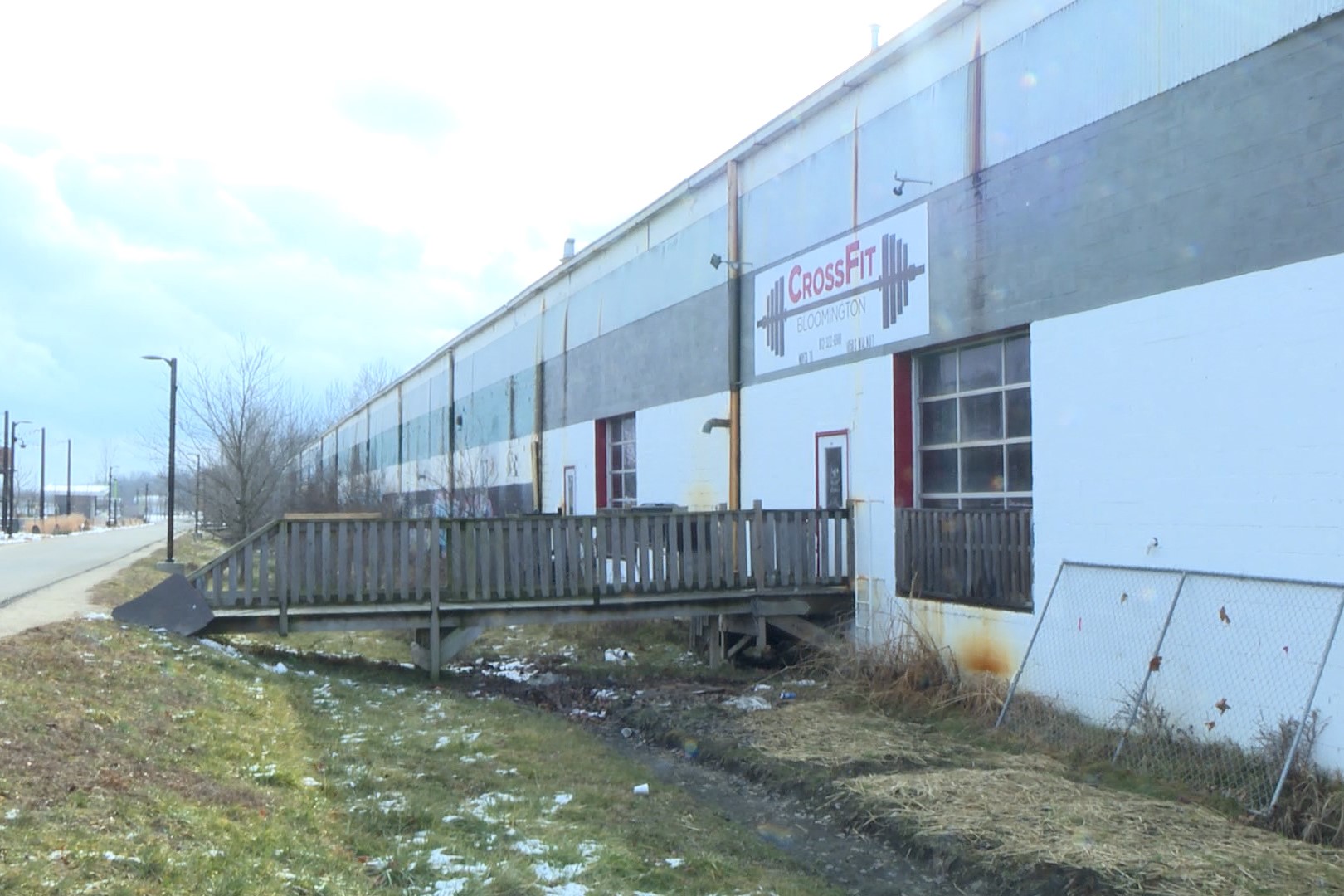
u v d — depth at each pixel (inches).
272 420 1398.9
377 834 236.5
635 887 217.5
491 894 199.2
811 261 567.2
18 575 744.3
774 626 553.9
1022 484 433.4
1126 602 359.9
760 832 279.7
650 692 459.2
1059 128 402.0
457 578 481.7
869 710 408.5
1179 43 350.9
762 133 609.3
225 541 1434.5
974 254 446.6
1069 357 394.6
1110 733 342.6
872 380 513.7
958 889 240.7
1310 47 306.7
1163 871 229.5
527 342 1067.9
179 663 387.2
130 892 166.6
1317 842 253.9
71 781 214.7
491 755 325.4
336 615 473.4
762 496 611.5
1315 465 301.1
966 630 438.0
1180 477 345.4
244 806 232.1
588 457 885.8
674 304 729.0
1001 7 433.7
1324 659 276.7
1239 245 327.3
